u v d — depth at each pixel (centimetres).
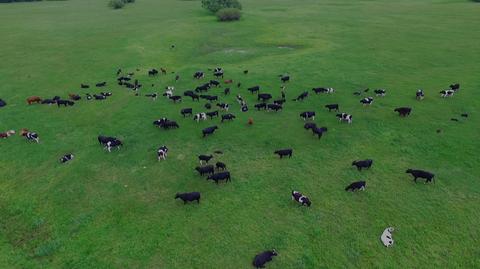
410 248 1983
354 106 3659
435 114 3450
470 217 2177
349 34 6831
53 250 2023
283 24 7931
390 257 1933
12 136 3284
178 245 2023
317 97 3903
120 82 4491
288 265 1895
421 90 3944
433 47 5694
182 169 2697
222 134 3170
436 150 2872
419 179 2517
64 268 1914
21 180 2666
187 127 3316
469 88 4016
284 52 5856
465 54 5262
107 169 2739
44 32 7588
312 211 2239
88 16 9619
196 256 1956
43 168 2798
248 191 2428
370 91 4038
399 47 5791
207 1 9400
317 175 2584
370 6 10144
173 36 6938
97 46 6350
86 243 2059
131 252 1989
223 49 6203
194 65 5238
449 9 8962
